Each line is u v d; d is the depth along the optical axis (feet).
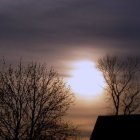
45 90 140.15
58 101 139.54
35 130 135.74
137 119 127.44
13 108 136.67
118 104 194.29
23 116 137.18
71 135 137.08
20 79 140.87
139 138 121.19
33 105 138.00
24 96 138.41
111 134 127.54
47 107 137.69
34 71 142.61
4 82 139.54
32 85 139.85
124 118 129.90
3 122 135.44
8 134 135.64
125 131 125.18
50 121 136.67
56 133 136.26
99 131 130.72
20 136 135.54
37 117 136.77
